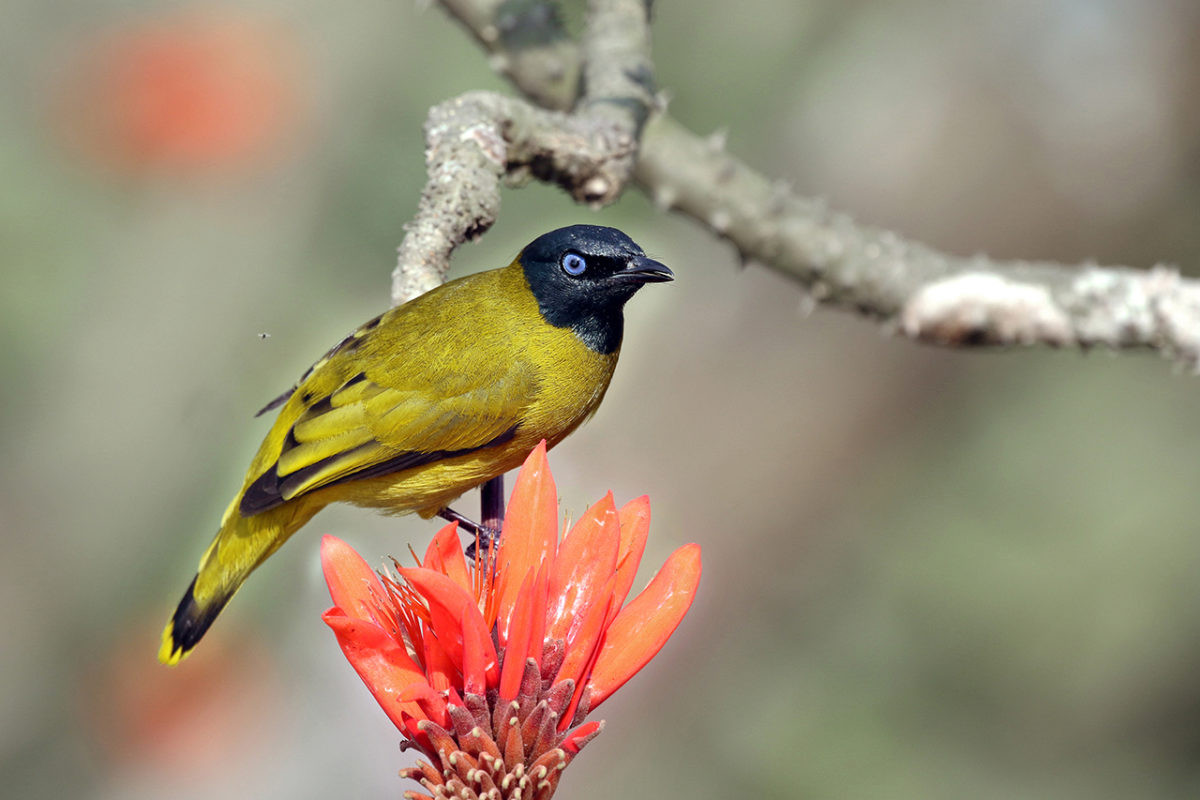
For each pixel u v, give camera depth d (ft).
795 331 40.81
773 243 27.22
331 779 32.53
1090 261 26.48
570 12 36.06
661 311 40.50
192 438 37.96
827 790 41.98
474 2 29.22
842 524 42.80
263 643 33.01
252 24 36.88
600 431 39.47
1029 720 43.32
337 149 40.06
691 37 42.14
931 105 41.42
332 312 37.11
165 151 35.99
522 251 27.71
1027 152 41.24
